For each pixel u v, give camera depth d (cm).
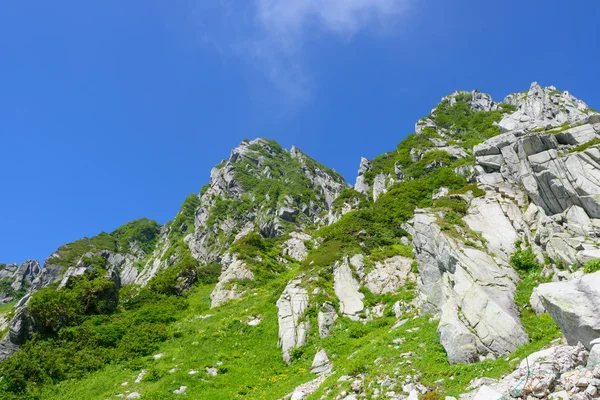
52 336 3578
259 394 2348
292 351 2834
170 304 4741
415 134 9106
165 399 2378
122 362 3192
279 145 14288
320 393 1909
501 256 2347
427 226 2752
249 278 5200
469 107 10081
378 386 1723
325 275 3581
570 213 2309
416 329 2250
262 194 10062
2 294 10969
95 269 4816
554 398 1123
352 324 2939
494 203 2833
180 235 10725
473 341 1767
